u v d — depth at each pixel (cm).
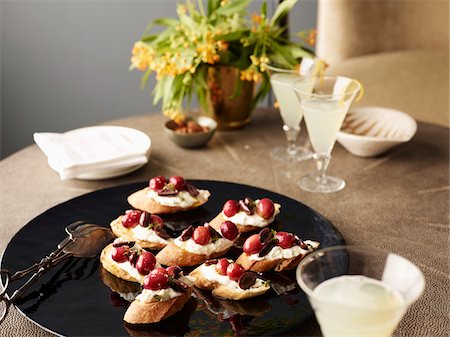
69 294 76
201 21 120
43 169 109
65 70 200
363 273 65
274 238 82
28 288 77
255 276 76
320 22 178
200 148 116
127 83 204
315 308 62
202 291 77
